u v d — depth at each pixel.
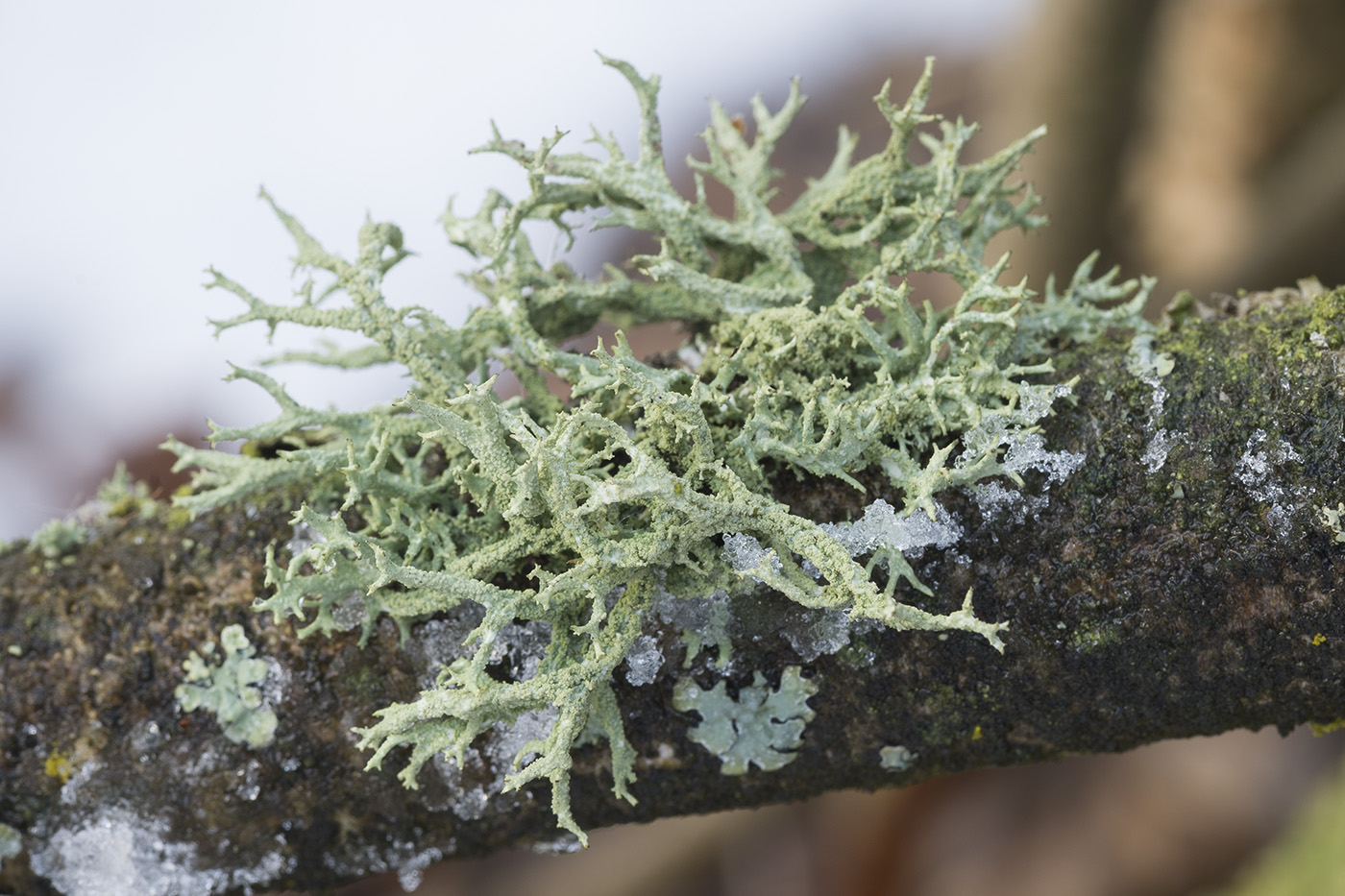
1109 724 0.24
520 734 0.24
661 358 0.24
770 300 0.23
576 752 0.24
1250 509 0.23
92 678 0.24
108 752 0.24
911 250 0.23
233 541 0.24
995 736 0.24
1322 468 0.23
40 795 0.24
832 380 0.23
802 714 0.24
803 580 0.22
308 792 0.24
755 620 0.23
